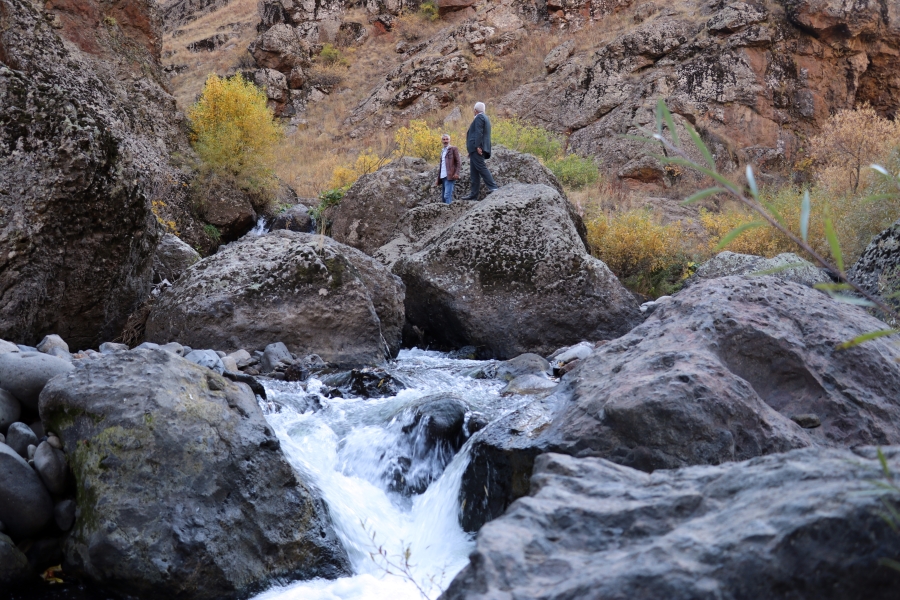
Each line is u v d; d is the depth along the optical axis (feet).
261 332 23.94
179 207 49.67
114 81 51.24
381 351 25.57
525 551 6.28
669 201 65.57
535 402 14.38
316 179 73.97
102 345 21.12
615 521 6.65
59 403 12.58
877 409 13.11
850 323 15.08
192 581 11.50
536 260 30.76
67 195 19.45
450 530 13.92
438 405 16.40
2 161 19.04
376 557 13.41
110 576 11.39
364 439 16.40
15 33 44.16
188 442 12.14
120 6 54.70
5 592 11.46
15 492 11.82
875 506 5.59
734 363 13.89
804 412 13.15
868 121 55.21
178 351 20.56
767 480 6.64
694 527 6.21
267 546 12.34
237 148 54.95
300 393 19.30
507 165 43.21
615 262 48.42
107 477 11.74
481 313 30.19
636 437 11.71
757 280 16.03
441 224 38.14
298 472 14.47
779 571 5.54
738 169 70.95
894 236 25.44
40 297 19.51
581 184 66.54
